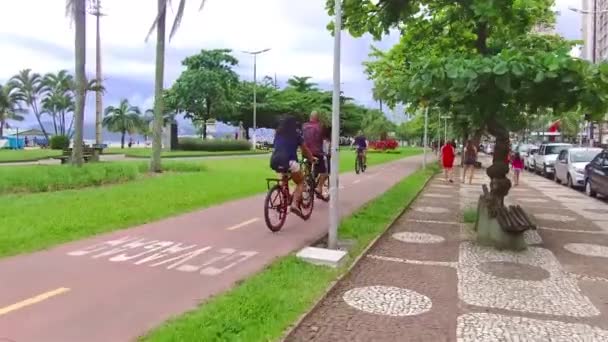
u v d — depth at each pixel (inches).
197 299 204.5
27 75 3029.0
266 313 188.1
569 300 224.7
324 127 463.2
